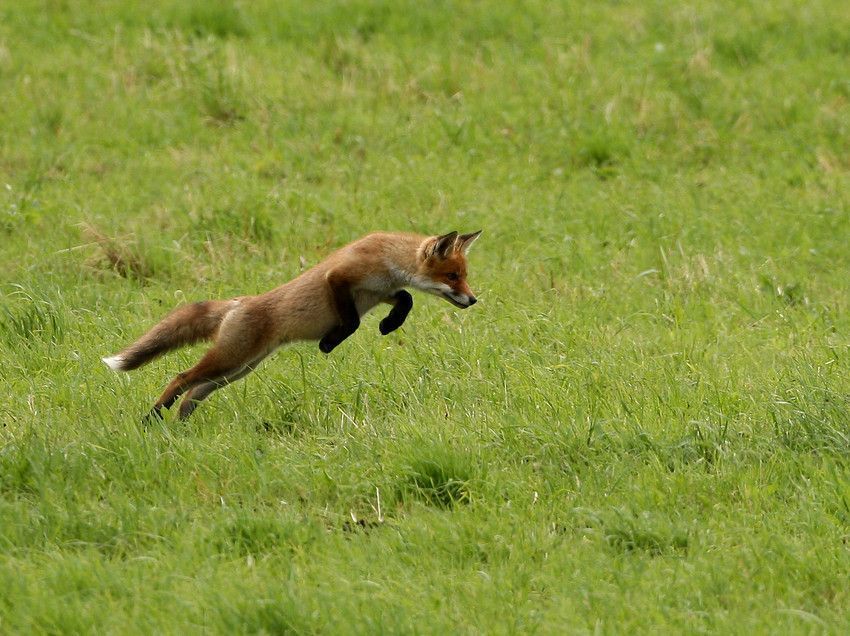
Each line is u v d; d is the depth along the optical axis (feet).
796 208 60.34
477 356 42.68
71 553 30.07
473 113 71.97
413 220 58.23
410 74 76.13
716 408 38.24
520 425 36.81
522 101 73.10
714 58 79.20
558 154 67.46
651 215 59.31
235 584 28.35
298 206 58.75
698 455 35.68
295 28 83.66
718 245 55.47
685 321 47.80
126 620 27.09
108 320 46.34
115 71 75.61
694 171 66.03
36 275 50.26
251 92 73.26
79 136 68.80
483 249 56.24
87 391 39.58
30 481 33.50
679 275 52.24
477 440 36.04
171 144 68.69
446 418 37.73
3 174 63.26
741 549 30.45
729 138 69.00
